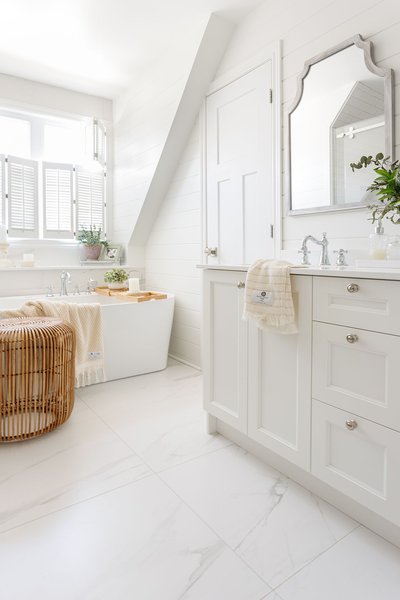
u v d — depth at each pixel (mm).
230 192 2779
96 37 2889
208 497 1509
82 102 3859
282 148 2354
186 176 3256
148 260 3914
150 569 1159
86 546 1249
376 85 1826
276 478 1643
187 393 2660
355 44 1902
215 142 2900
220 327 1889
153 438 1993
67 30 2799
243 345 1749
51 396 2031
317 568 1166
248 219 2631
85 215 3967
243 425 1773
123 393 2650
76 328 2527
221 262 2895
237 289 1767
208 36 2674
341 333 1308
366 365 1239
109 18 2660
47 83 3641
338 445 1350
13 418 1899
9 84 3477
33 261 3523
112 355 2881
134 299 3047
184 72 2875
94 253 3857
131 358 2990
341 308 1304
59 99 3730
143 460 1776
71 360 2129
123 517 1388
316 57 2094
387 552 1231
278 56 2342
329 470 1381
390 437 1176
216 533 1312
